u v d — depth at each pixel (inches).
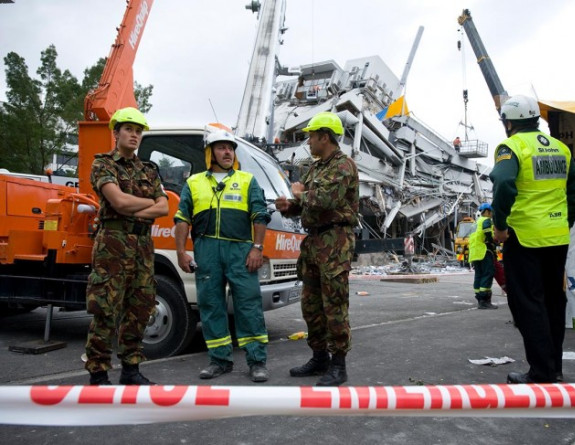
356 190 129.9
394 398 57.7
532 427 100.7
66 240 183.9
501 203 116.4
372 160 1118.4
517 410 59.8
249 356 135.3
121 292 119.3
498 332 207.2
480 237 296.7
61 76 797.2
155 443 91.7
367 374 137.8
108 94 221.8
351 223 129.5
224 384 130.0
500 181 115.6
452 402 58.3
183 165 179.8
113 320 118.0
